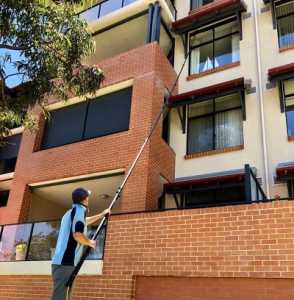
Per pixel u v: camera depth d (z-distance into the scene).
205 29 13.27
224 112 11.52
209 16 12.75
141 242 7.33
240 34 12.20
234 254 6.32
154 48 11.41
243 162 10.32
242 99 10.92
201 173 10.82
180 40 13.56
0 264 9.24
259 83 11.03
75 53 8.95
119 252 7.48
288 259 5.87
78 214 4.56
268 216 6.30
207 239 6.66
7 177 14.70
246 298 6.01
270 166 9.85
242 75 11.58
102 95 11.80
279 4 12.08
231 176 9.27
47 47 8.55
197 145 11.52
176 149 11.61
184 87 12.51
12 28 8.20
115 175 10.24
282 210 6.22
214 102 11.84
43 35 8.34
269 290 5.89
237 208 6.62
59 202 12.80
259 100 10.80
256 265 6.07
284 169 9.12
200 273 6.47
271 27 11.79
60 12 8.59
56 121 12.46
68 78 9.18
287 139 9.93
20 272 8.80
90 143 10.92
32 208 11.81
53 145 12.07
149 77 10.92
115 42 14.38
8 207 11.70
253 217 6.42
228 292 6.19
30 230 9.25
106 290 7.29
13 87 10.41
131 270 7.19
